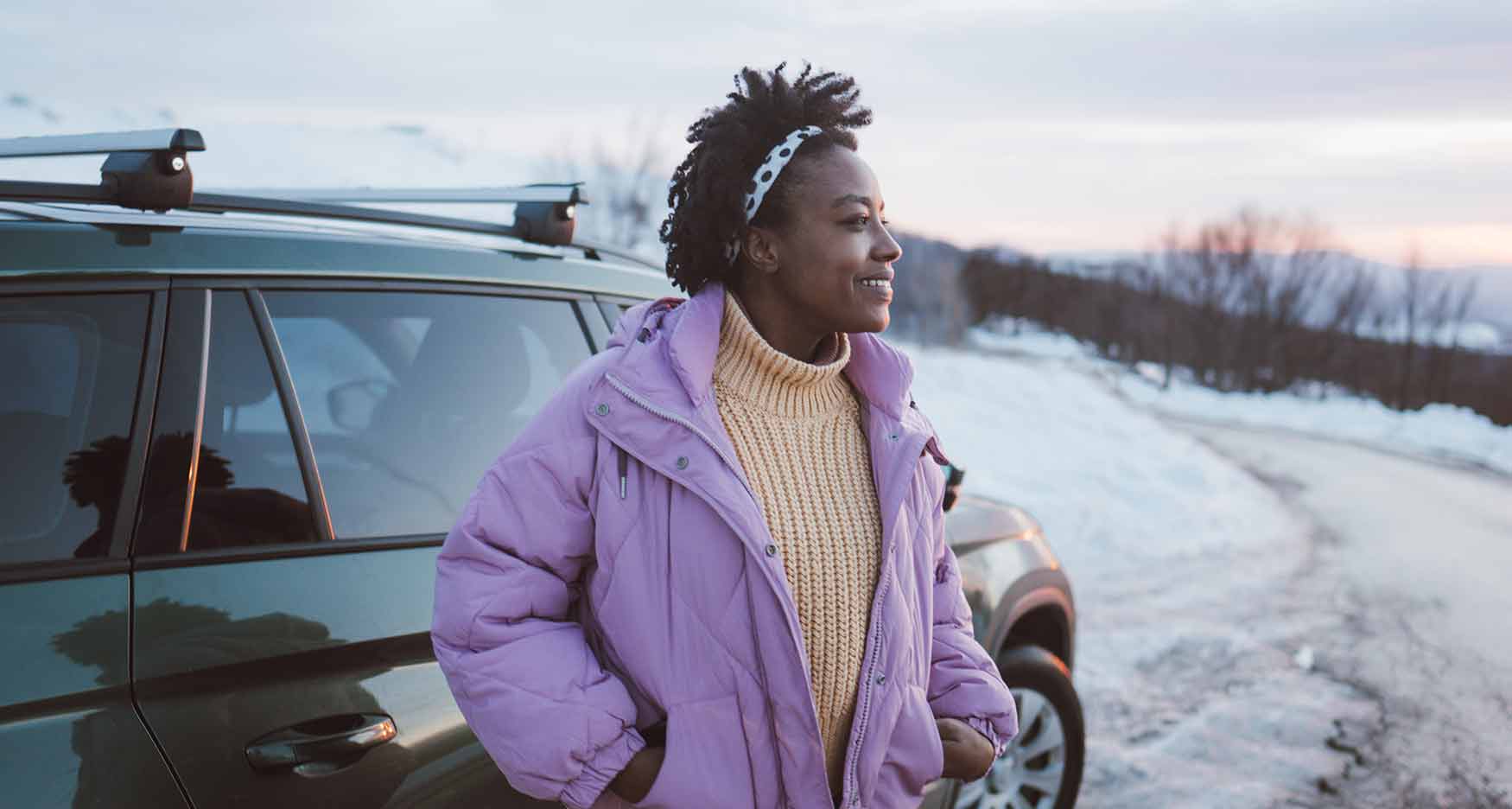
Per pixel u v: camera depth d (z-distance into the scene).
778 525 1.44
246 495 1.82
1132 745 4.50
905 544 1.51
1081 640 6.02
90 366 1.71
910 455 1.50
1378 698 5.22
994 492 10.09
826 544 1.46
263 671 1.73
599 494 1.43
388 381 2.83
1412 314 48.88
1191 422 27.86
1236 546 9.09
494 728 1.38
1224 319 56.78
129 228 1.81
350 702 1.80
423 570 1.97
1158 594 7.25
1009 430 14.80
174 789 1.61
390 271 2.10
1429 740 4.68
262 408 1.89
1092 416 17.69
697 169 1.50
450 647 1.44
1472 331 48.06
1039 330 71.75
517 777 1.39
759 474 1.45
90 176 18.78
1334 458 18.89
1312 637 6.27
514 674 1.38
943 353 24.16
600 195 22.05
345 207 2.40
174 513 1.73
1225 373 56.38
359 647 1.84
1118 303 64.25
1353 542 9.66
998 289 73.06
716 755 1.40
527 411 2.30
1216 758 4.40
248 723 1.69
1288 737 4.66
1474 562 8.83
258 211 2.29
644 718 1.45
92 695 1.58
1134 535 9.10
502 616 1.41
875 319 1.48
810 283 1.45
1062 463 12.41
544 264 2.41
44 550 1.61
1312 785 4.16
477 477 2.18
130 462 1.71
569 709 1.36
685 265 1.54
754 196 1.44
